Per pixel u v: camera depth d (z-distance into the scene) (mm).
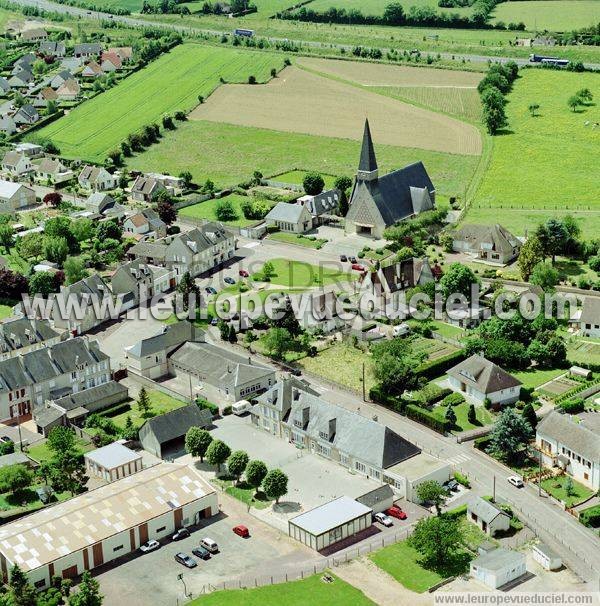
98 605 190750
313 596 196250
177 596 198750
